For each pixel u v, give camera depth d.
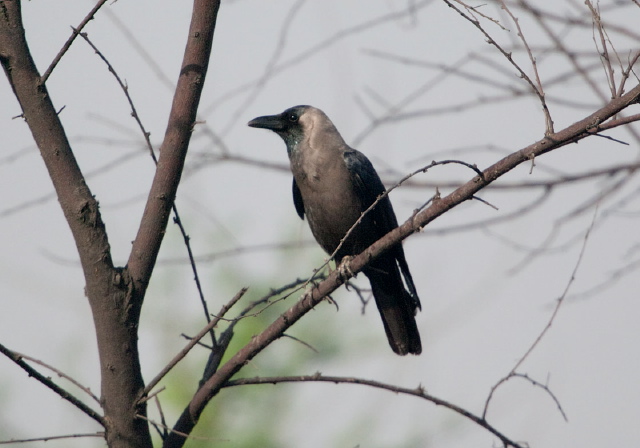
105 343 7.14
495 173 6.95
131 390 7.16
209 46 7.54
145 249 7.31
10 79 7.08
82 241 7.11
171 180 7.38
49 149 7.09
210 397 7.55
